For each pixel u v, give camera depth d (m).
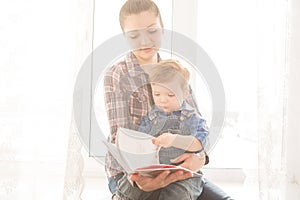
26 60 1.50
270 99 1.51
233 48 1.72
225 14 1.72
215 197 1.37
